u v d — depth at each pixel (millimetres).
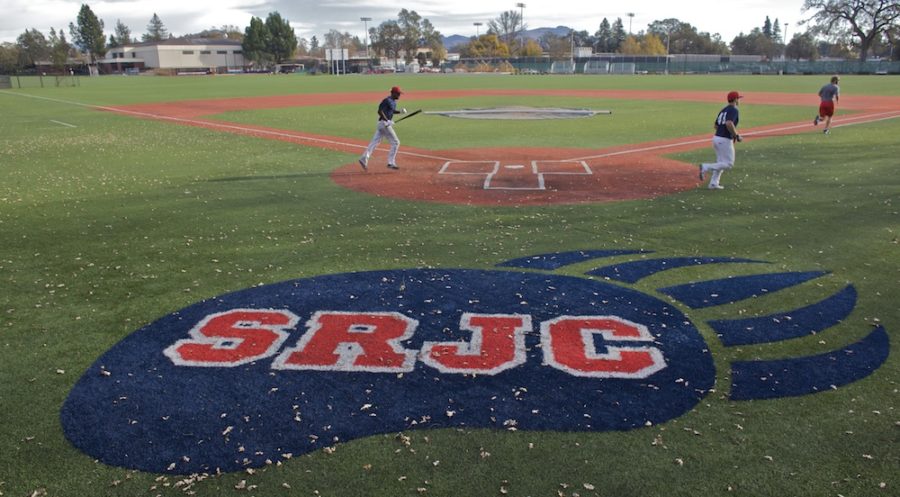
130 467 3881
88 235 8992
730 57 107500
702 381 4809
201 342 5520
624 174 13336
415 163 14898
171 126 23812
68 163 15555
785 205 10328
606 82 56938
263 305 6320
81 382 4863
